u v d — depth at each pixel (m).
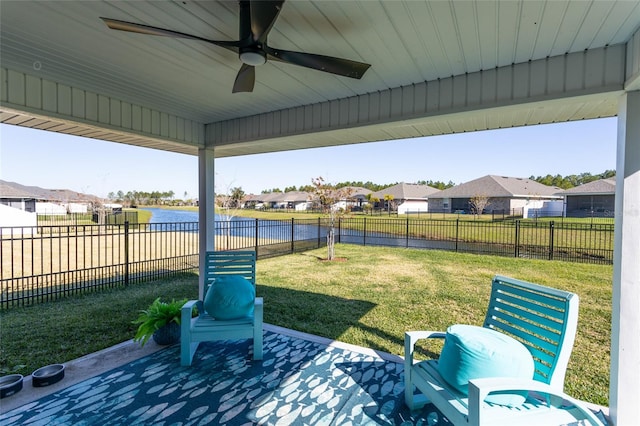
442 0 1.80
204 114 4.34
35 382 2.64
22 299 4.87
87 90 3.41
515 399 1.88
